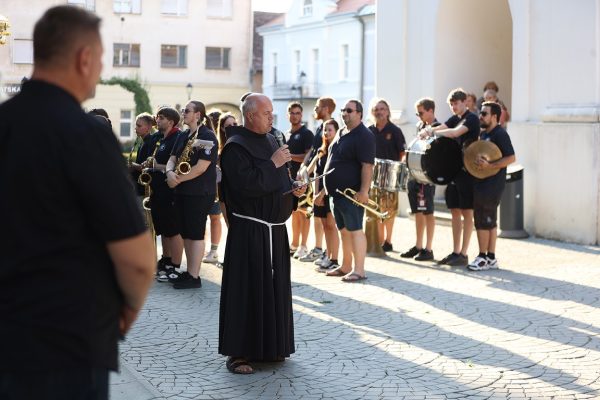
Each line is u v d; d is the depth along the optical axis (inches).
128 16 1875.0
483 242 366.9
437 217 530.0
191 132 323.0
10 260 95.7
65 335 95.6
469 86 590.6
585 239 449.1
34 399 94.7
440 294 315.9
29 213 96.1
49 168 96.0
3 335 94.5
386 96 597.9
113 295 101.6
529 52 483.2
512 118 494.6
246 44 1966.0
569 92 462.0
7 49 1339.8
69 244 97.2
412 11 581.0
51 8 100.4
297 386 206.4
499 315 281.4
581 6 452.4
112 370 100.8
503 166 356.2
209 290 327.3
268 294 215.0
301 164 400.2
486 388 203.9
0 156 97.6
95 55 100.4
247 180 210.2
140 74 1895.9
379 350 239.0
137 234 99.4
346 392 201.5
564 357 231.1
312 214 381.7
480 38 593.3
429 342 247.6
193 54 1931.6
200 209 324.5
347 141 334.3
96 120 100.6
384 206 405.7
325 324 270.1
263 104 213.9
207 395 199.3
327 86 1689.2
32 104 98.2
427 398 196.5
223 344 215.2
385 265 381.1
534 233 477.4
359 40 1587.1
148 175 345.1
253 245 214.1
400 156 411.5
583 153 449.1
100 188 97.1
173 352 237.8
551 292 318.7
